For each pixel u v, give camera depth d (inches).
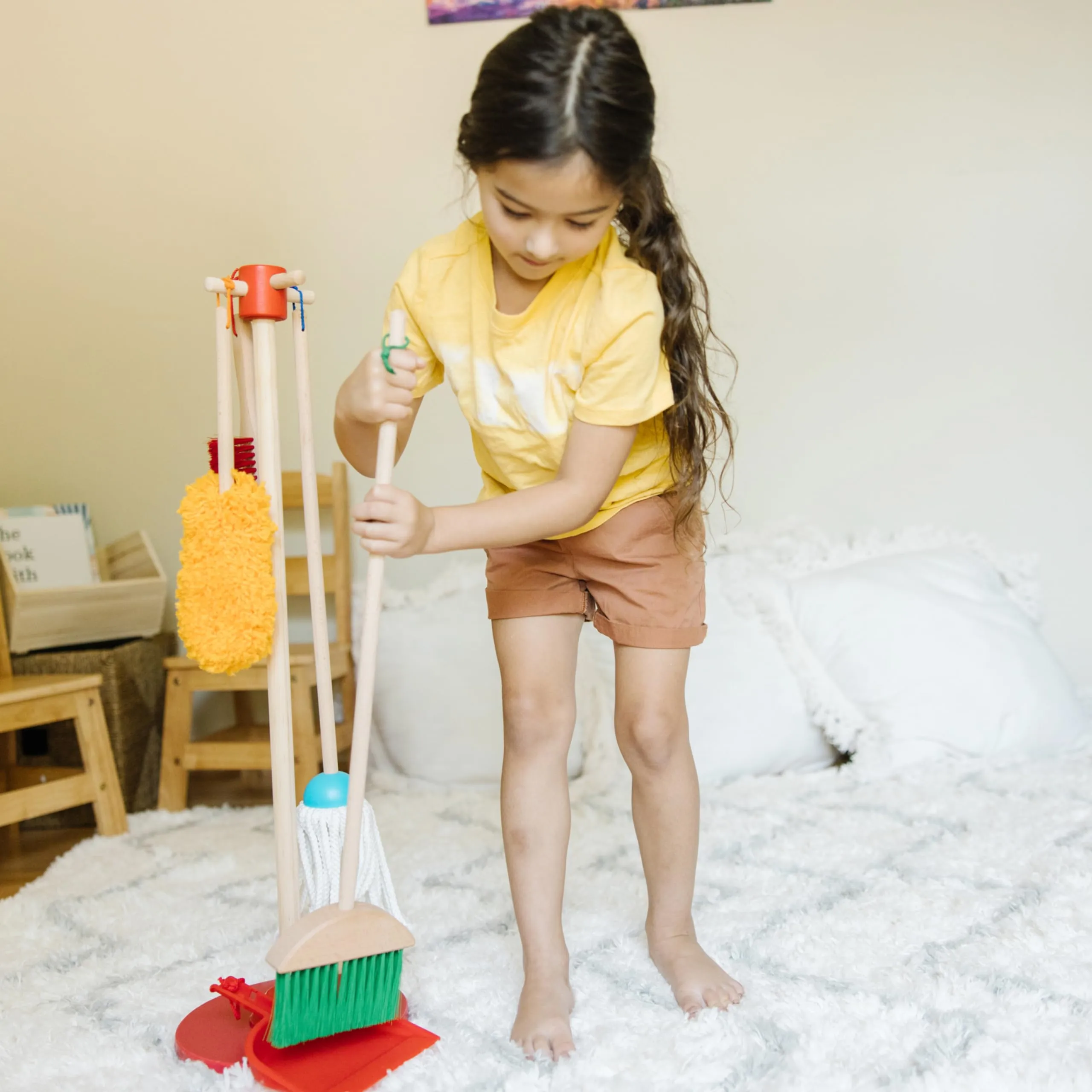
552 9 32.0
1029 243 79.5
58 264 81.0
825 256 79.8
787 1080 31.4
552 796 38.7
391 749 73.2
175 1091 32.4
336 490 76.4
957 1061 32.4
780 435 80.6
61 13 79.8
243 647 32.1
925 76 79.0
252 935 45.2
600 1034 34.9
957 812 59.0
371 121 79.6
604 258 37.0
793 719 70.7
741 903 46.6
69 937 45.9
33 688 59.4
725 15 78.7
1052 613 81.0
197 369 80.8
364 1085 31.4
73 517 74.4
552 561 40.1
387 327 32.0
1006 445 80.4
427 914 46.7
